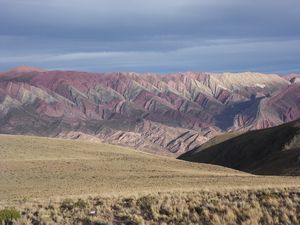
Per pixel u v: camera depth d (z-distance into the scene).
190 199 22.00
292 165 106.19
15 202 29.03
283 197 21.36
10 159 73.81
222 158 161.88
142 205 21.20
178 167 80.12
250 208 18.33
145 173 67.56
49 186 52.25
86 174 64.62
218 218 16.81
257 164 133.25
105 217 18.95
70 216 19.64
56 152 84.94
